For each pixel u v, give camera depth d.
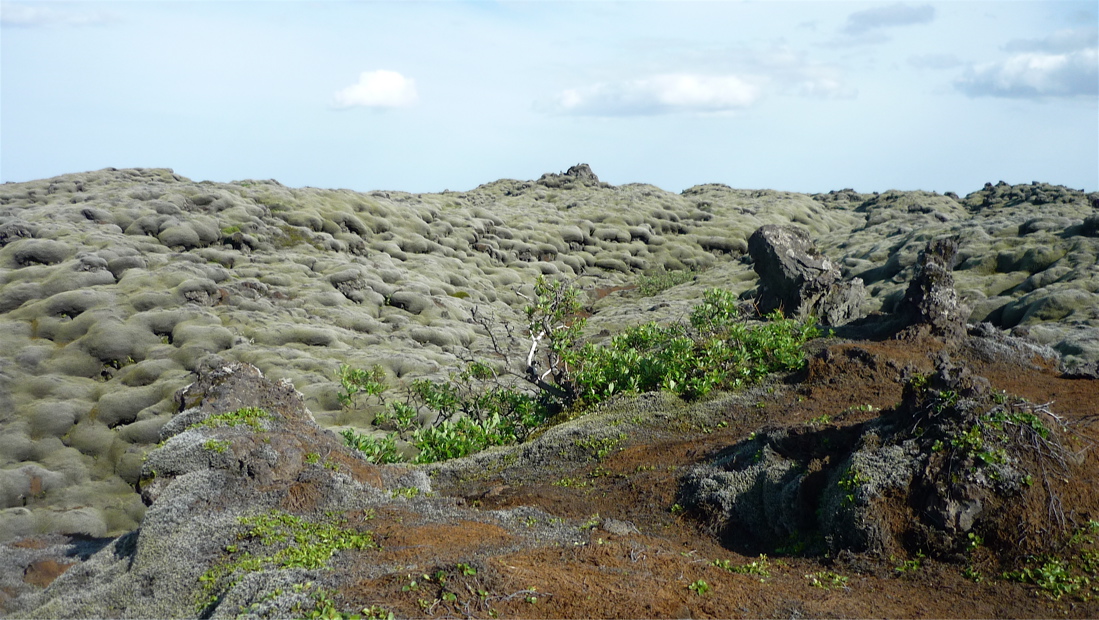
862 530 8.88
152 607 7.98
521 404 18.31
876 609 7.72
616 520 10.09
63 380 33.06
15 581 13.99
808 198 92.81
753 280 52.06
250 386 12.09
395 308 47.03
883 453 9.57
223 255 47.03
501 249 64.44
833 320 26.61
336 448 11.27
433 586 7.15
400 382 34.41
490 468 14.46
